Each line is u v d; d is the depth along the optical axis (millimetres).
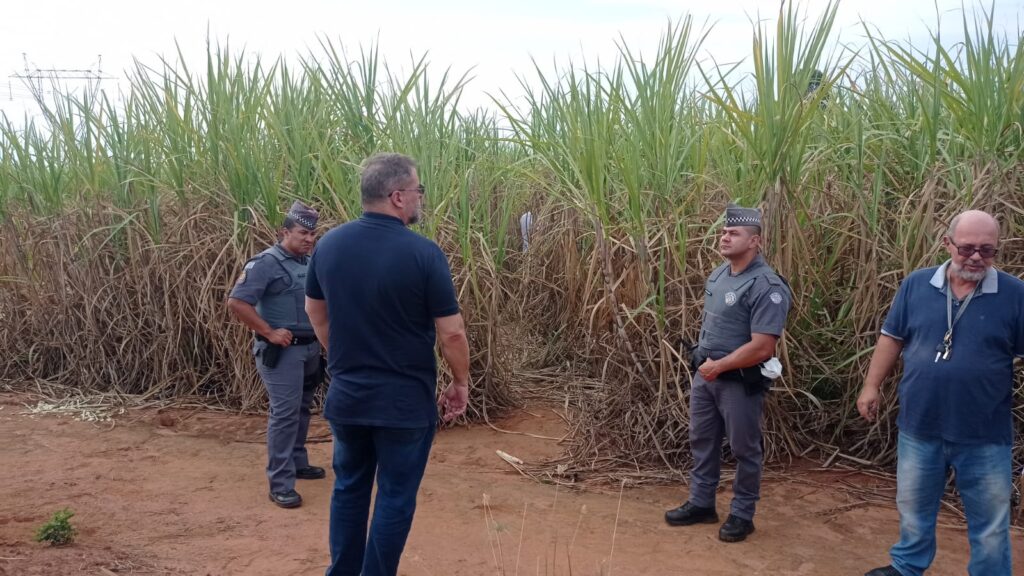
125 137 7504
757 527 4473
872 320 5184
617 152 5547
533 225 8117
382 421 3152
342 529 3359
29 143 8133
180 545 4156
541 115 7109
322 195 6797
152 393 7367
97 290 7566
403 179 3223
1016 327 3201
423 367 3229
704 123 5680
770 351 4059
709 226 5352
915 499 3434
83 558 3893
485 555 4094
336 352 3223
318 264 3271
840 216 5422
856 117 5453
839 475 5215
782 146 4938
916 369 3367
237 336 6859
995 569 3293
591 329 5598
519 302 8031
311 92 7141
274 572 3826
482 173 7043
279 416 4809
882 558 4082
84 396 7441
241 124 6848
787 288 4133
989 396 3227
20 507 4684
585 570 3914
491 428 6422
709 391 4336
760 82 4941
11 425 6594
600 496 5004
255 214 6594
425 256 3143
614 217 5621
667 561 4039
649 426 5457
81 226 7574
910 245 5000
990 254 3135
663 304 5195
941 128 5340
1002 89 4852
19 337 8266
